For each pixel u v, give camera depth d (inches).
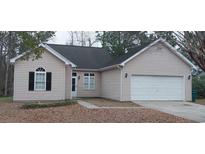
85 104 770.2
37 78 886.4
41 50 716.7
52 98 896.3
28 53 780.6
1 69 1339.8
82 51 1244.5
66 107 680.4
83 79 1102.4
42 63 890.1
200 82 1120.8
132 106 749.9
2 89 1341.0
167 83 942.4
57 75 903.7
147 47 909.8
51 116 530.0
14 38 1253.7
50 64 897.5
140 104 807.1
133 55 892.6
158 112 622.5
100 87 1114.1
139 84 914.1
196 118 547.2
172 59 948.6
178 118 541.0
